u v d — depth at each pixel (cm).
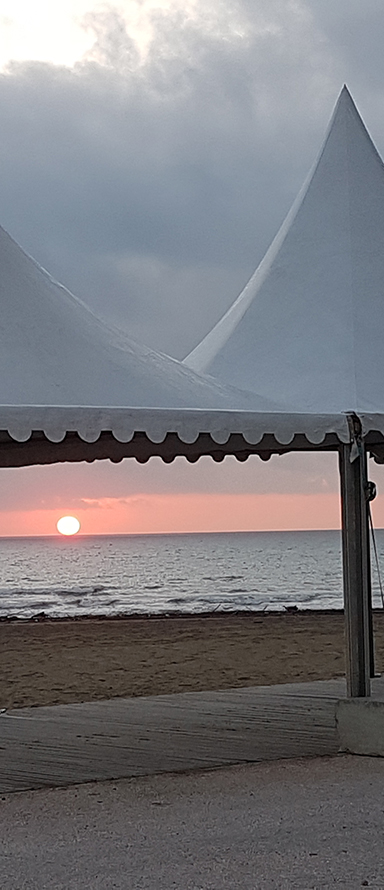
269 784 515
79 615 2311
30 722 687
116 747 602
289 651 1261
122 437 507
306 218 768
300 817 457
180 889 367
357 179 764
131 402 543
